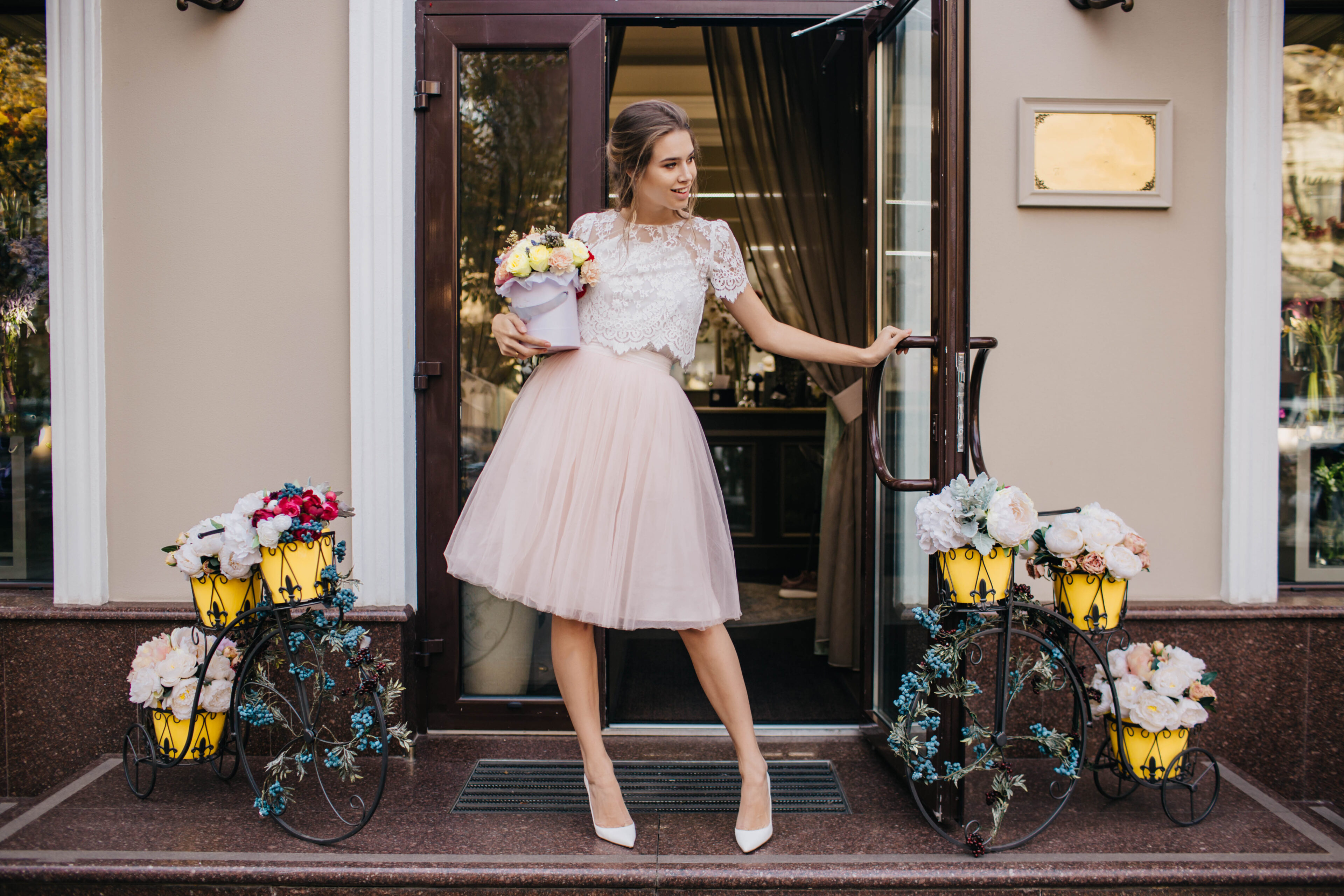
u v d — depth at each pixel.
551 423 1.74
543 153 2.39
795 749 2.29
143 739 2.22
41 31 2.55
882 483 1.92
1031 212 2.28
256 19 2.26
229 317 2.29
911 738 1.72
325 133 2.28
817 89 3.28
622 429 1.70
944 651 1.67
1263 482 2.26
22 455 2.56
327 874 1.62
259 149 2.28
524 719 2.37
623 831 1.72
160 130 2.27
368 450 2.26
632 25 2.40
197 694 1.86
